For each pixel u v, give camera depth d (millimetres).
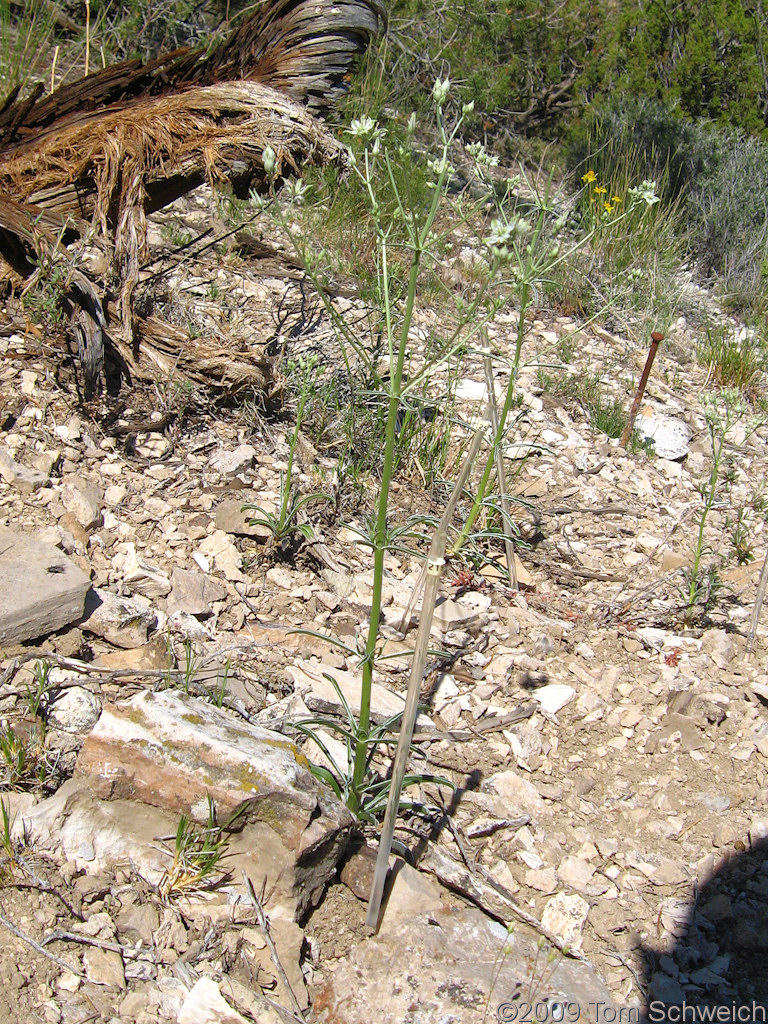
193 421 4465
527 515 4637
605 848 3127
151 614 3383
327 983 2535
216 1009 2307
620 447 5445
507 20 9523
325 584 3840
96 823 2617
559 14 10086
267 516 3869
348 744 2908
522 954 2705
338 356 5141
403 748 2402
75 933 2400
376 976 2553
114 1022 2244
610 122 9258
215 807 2574
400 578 4012
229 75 5082
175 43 8234
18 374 4234
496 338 6176
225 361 4434
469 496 4391
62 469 3932
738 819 3299
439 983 2549
